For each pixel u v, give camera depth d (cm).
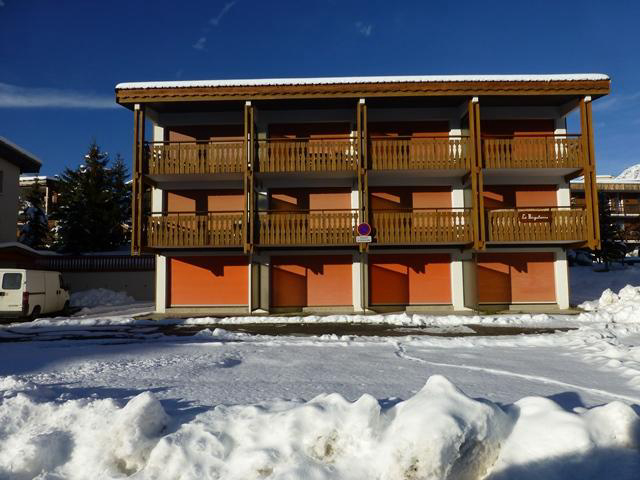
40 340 1091
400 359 734
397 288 1781
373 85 1648
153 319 1560
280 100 1681
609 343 811
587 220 1659
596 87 1642
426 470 292
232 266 1792
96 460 348
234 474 321
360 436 328
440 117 1800
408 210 1798
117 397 483
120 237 3081
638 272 2459
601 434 322
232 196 1812
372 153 1694
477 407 331
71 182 3094
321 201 1805
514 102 1758
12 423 400
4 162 2333
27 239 3058
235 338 1051
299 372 632
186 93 1650
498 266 1789
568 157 1681
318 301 1778
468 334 1139
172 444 341
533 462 308
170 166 1683
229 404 452
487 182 1808
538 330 1197
